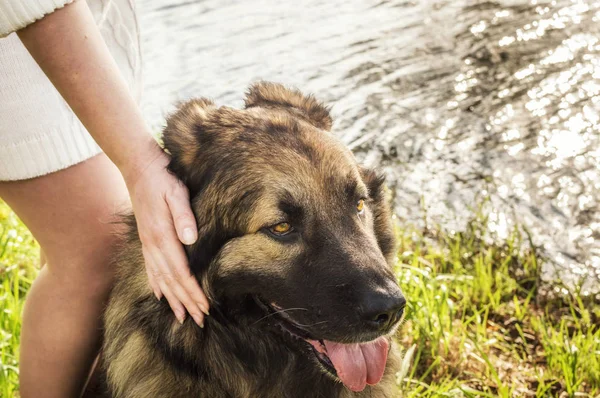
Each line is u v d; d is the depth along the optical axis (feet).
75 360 4.29
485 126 9.00
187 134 3.85
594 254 6.74
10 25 3.34
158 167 3.63
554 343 5.32
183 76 10.32
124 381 4.00
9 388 4.63
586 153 8.33
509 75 10.08
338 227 3.79
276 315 3.94
